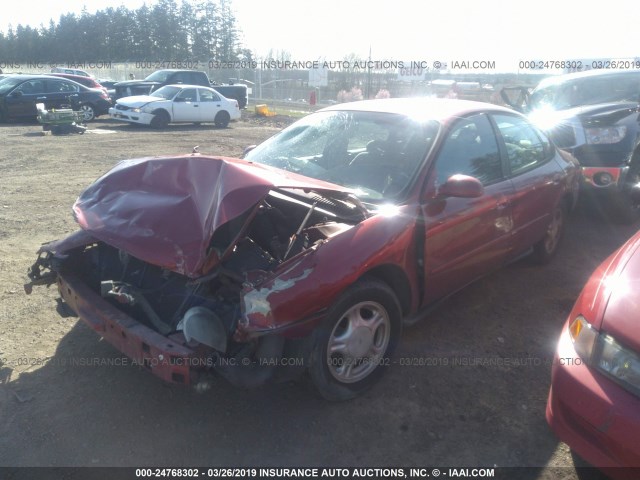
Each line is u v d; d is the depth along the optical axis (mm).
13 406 2961
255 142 14227
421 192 3391
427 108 4090
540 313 4262
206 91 18516
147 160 3307
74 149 11969
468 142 3914
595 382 2307
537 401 3152
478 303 4402
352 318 2994
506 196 4039
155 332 2705
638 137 6230
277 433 2826
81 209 3188
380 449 2738
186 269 2576
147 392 3127
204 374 2625
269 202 3260
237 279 2768
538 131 4938
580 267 5242
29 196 7426
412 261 3285
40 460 2600
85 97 18453
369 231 3010
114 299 3129
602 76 7668
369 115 4102
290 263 2736
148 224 2818
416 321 3508
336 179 3656
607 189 6180
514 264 5277
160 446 2715
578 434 2385
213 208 2729
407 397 3152
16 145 12289
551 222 4902
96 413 2936
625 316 2340
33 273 3432
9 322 3818
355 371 3104
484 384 3297
